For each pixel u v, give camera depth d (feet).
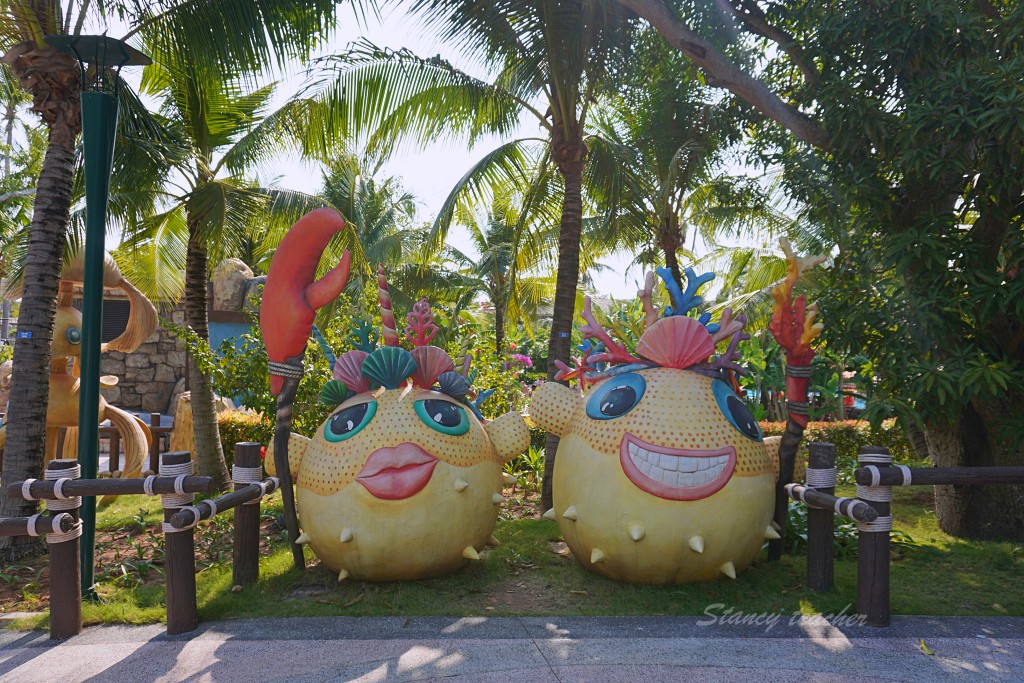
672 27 23.52
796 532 20.44
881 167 21.95
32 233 21.29
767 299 43.16
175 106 31.94
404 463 15.90
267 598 16.67
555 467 17.89
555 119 26.89
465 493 16.58
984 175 20.25
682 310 18.17
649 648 13.52
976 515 22.97
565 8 24.29
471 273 80.74
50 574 14.73
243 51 23.20
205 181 31.27
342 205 74.59
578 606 15.98
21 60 21.17
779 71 28.04
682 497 15.35
